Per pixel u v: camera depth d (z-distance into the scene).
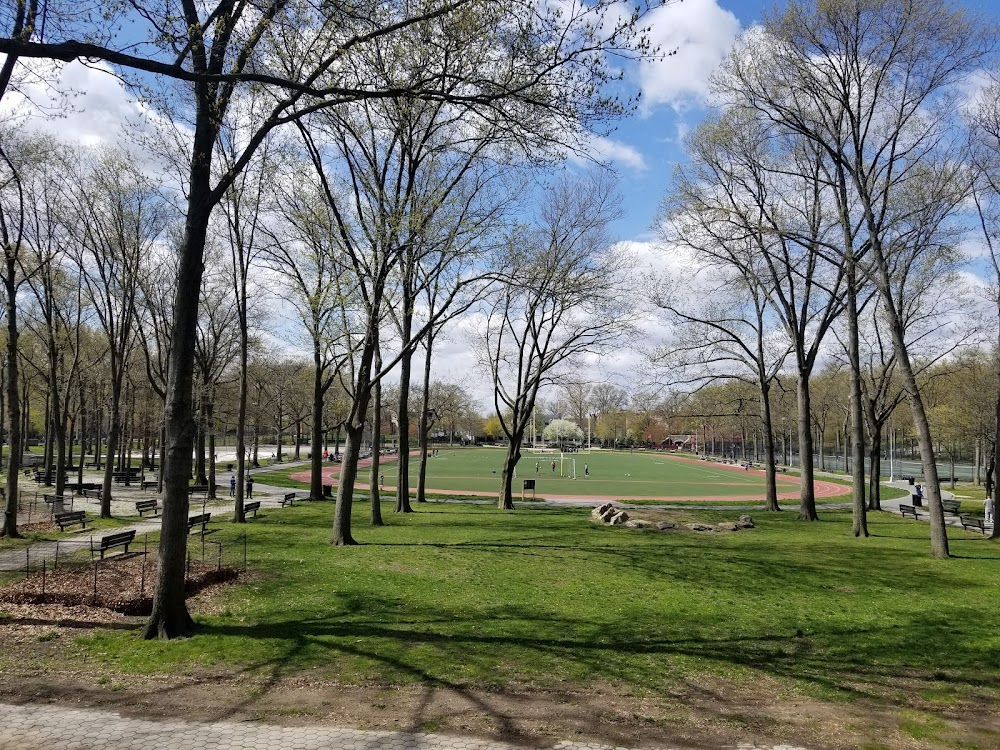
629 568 18.02
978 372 43.31
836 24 22.11
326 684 8.56
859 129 23.69
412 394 99.75
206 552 18.97
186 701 7.95
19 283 21.94
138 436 68.38
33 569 15.52
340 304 20.41
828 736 7.36
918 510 39.41
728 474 74.50
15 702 7.84
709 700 8.40
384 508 33.69
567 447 148.38
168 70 9.20
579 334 34.97
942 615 13.45
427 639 10.71
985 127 23.80
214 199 11.45
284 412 83.06
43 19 11.11
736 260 30.88
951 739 7.36
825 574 17.86
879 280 22.92
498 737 7.04
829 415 87.44
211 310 35.38
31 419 69.25
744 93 23.34
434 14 9.92
